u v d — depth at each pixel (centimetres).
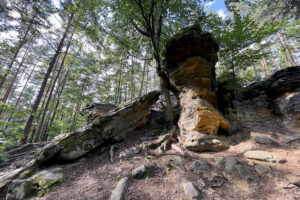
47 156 438
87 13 747
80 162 460
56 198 315
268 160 371
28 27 963
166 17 768
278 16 1179
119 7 663
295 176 297
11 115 584
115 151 509
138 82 2062
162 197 288
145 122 730
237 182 314
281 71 686
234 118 639
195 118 515
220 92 736
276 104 655
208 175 339
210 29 796
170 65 648
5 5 718
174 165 390
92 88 1816
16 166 490
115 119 602
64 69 1436
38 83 1969
